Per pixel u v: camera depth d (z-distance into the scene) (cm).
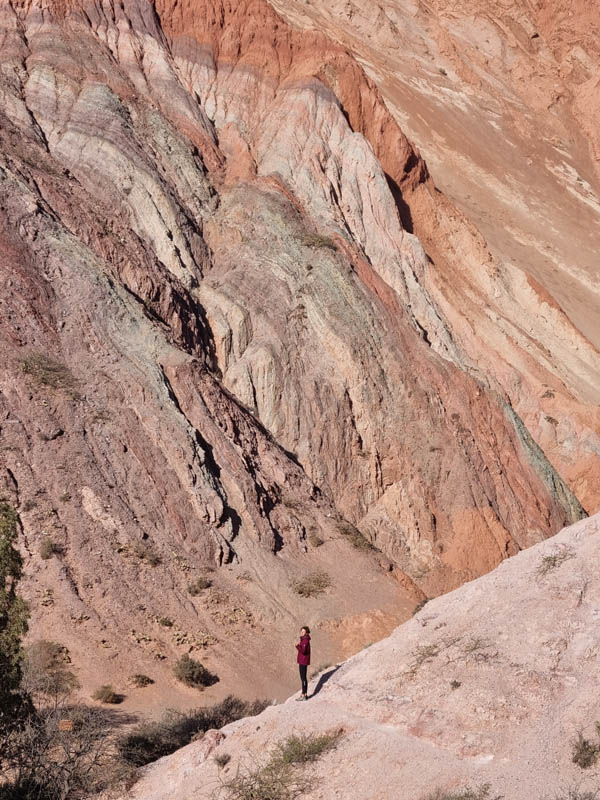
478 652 1386
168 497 3020
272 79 5388
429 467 3866
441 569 3594
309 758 1330
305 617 2894
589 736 1184
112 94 4575
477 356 4953
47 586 2556
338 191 4941
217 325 3984
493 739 1238
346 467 3822
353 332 4103
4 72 4447
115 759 1628
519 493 4047
